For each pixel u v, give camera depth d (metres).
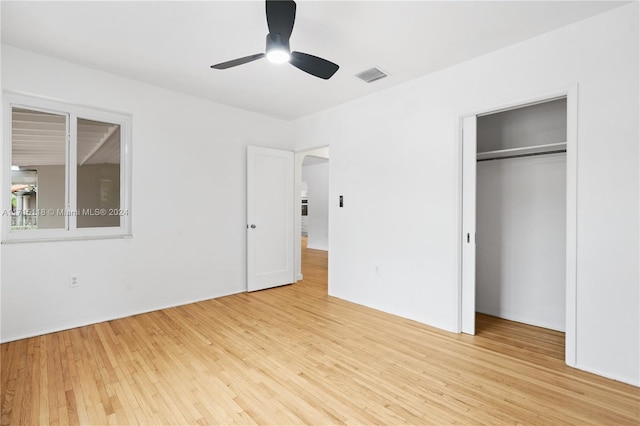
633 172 2.07
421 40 2.51
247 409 1.83
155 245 3.53
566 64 2.31
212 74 3.19
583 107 2.24
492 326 3.13
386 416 1.78
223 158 4.09
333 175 4.12
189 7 2.12
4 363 2.33
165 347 2.61
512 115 3.34
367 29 2.36
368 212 3.70
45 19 2.26
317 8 2.10
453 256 2.96
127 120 3.36
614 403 1.88
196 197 3.85
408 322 3.21
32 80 2.77
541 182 3.14
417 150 3.22
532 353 2.54
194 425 1.70
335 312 3.50
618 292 2.12
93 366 2.29
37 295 2.83
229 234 4.17
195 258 3.85
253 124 4.38
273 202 4.54
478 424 1.71
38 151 2.91
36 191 2.90
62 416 1.75
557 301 3.04
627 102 2.08
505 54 2.62
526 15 2.19
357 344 2.70
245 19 2.26
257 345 2.66
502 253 3.40
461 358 2.45
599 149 2.18
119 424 1.70
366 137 3.71
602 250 2.18
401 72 3.09
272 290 4.41
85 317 3.08
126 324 3.12
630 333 2.09
